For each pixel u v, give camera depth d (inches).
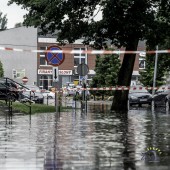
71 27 1552.7
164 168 431.8
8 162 463.5
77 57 3882.9
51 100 2802.7
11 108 1126.4
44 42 3826.3
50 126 847.7
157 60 2416.3
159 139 660.1
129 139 657.6
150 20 1521.9
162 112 1445.6
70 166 443.8
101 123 936.3
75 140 639.1
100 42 1608.0
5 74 3772.1
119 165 448.8
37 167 438.0
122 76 1610.5
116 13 1488.7
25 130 766.5
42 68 3831.2
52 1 1507.1
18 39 3794.3
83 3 1542.8
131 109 1696.6
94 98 3097.9
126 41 1579.7
